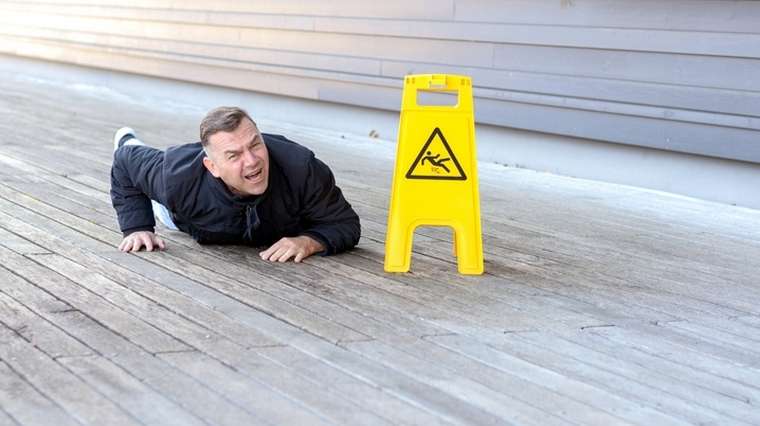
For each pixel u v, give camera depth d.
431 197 4.04
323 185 4.07
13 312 3.24
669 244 4.85
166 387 2.64
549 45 6.70
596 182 6.61
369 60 8.13
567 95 6.63
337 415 2.51
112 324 3.16
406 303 3.57
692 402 2.74
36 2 12.80
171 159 4.02
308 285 3.74
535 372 2.91
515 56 6.93
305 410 2.53
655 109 6.15
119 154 4.20
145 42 10.89
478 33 7.17
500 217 5.36
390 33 7.89
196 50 10.16
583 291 3.87
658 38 6.09
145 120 9.04
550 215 5.47
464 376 2.84
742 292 3.98
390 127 8.23
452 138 4.04
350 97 8.38
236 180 3.78
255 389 2.65
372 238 4.66
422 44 7.63
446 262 4.24
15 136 7.54
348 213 4.27
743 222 5.47
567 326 3.39
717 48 5.80
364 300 3.57
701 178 6.11
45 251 4.10
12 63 13.65
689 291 3.96
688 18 5.93
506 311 3.53
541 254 4.50
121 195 4.25
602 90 6.43
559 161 6.88
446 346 3.10
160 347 2.96
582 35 6.49
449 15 7.38
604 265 4.34
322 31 8.56
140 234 4.21
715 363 3.08
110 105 10.16
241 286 3.68
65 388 2.61
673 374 2.96
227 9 9.64
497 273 4.10
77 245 4.24
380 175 6.59
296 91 8.97
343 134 8.55
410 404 2.61
